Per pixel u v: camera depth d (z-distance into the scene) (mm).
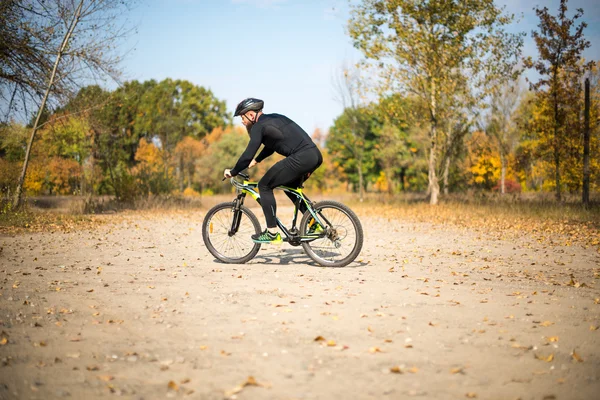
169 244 8719
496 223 13602
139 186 23578
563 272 5953
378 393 2428
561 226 12203
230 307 4062
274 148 5906
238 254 6488
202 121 77625
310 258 6891
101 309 4000
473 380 2592
